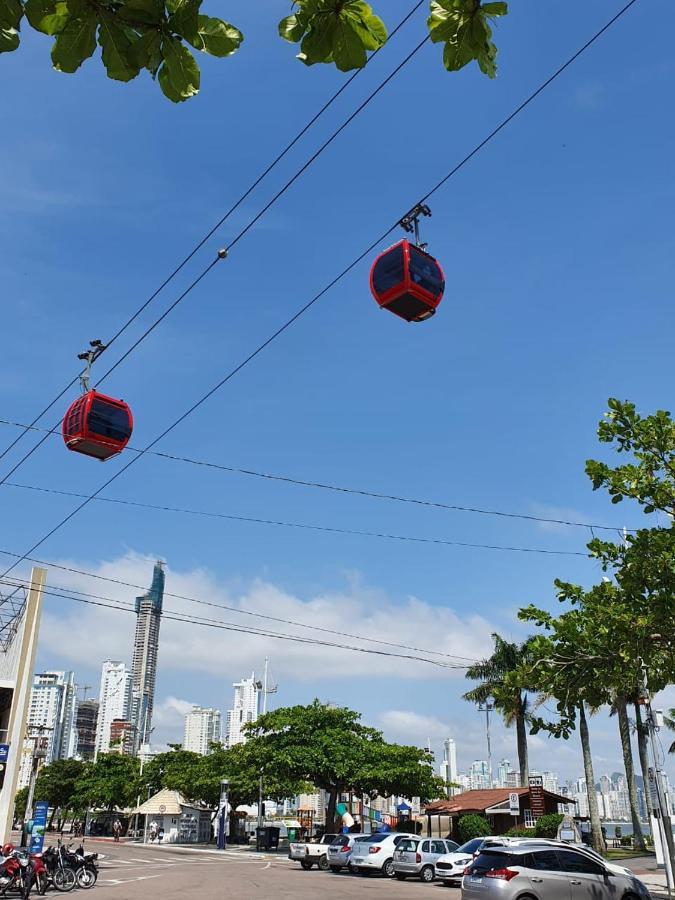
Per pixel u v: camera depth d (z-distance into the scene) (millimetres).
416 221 9672
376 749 47500
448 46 2676
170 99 2572
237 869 32719
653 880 26656
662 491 14930
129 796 82625
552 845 16531
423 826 55000
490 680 49812
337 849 32531
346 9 2543
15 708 31438
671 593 13953
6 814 29984
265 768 47719
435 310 9328
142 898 19750
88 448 13062
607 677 14930
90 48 2463
